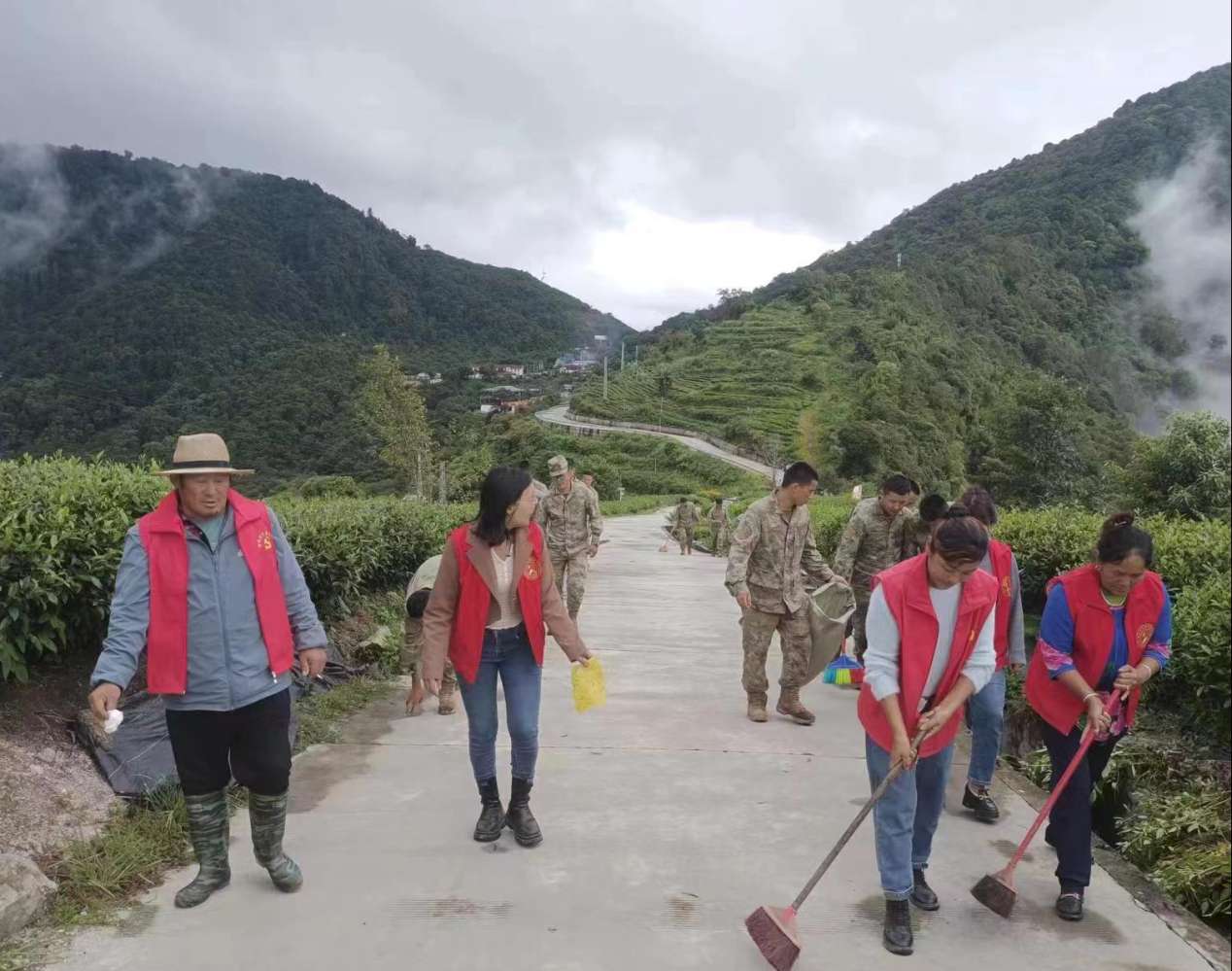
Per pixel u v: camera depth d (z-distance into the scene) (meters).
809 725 5.96
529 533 3.86
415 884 3.54
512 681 3.92
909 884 3.18
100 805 3.88
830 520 14.68
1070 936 3.30
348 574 7.15
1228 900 3.74
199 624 3.15
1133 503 26.42
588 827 4.16
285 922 3.21
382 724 5.74
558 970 2.95
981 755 4.38
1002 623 4.34
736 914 3.37
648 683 7.15
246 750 3.31
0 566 3.84
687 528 21.22
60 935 3.06
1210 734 5.26
